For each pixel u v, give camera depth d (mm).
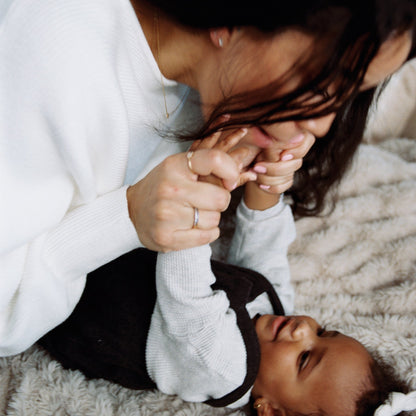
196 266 895
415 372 1043
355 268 1289
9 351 823
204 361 917
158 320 952
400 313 1188
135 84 719
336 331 1131
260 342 1109
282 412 1082
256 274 1131
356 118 912
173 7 589
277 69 521
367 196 1381
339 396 1014
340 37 473
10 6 590
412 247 1276
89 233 726
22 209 685
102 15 624
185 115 839
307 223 1362
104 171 749
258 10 488
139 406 1013
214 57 613
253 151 771
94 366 991
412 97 1472
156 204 663
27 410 951
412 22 471
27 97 622
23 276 738
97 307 979
